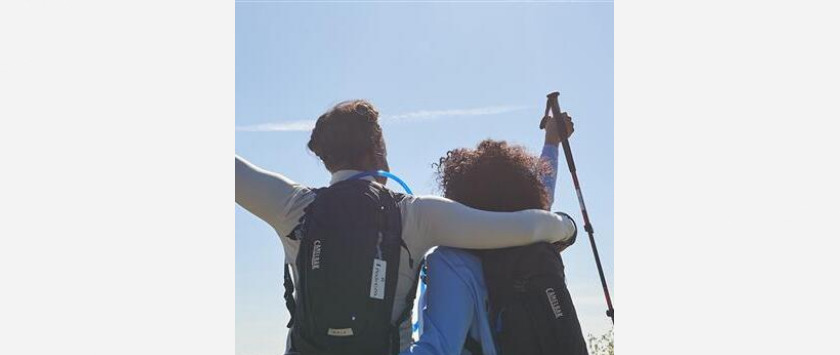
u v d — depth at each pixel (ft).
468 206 8.03
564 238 8.27
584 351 7.68
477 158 8.29
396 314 7.70
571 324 7.57
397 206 7.75
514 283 7.61
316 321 7.40
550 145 10.25
